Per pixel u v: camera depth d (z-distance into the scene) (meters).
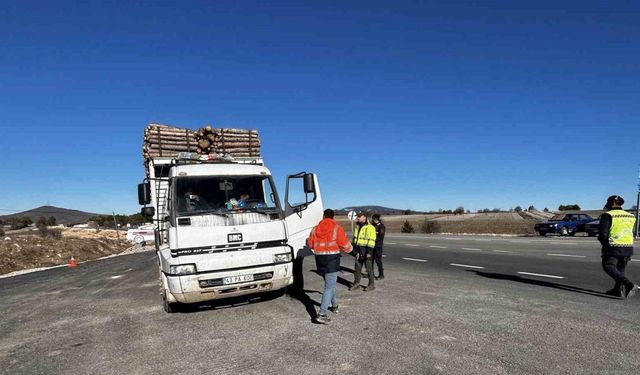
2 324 8.19
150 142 10.02
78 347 6.25
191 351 5.69
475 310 7.12
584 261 13.23
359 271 9.62
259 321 7.00
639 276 10.21
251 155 10.91
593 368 4.48
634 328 5.81
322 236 6.79
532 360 4.75
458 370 4.54
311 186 8.52
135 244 44.09
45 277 17.00
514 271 11.68
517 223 50.25
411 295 8.67
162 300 9.38
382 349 5.31
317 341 5.77
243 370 4.88
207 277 7.06
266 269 7.43
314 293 9.28
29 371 5.35
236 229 7.38
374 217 11.23
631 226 7.72
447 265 13.76
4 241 27.52
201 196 7.64
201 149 10.42
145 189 8.09
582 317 6.44
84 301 10.16
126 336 6.65
